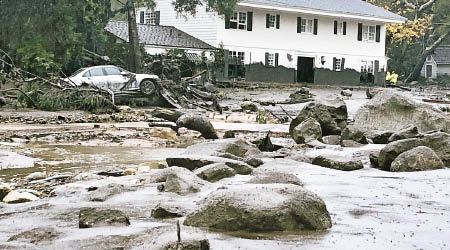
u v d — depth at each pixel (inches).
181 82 1552.7
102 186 393.7
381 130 756.6
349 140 699.4
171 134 840.9
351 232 288.2
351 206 350.6
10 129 892.0
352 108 1640.0
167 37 2171.5
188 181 395.9
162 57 1865.2
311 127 761.0
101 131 884.0
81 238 276.5
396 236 282.2
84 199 375.6
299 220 289.7
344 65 2632.9
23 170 542.9
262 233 282.4
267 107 1579.7
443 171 489.7
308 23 2511.1
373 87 2610.7
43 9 1513.3
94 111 1232.2
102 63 1679.4
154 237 261.6
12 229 301.9
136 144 762.8
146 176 460.4
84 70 1390.3
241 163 469.7
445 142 532.7
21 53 1502.2
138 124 1023.6
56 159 616.1
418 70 3304.6
